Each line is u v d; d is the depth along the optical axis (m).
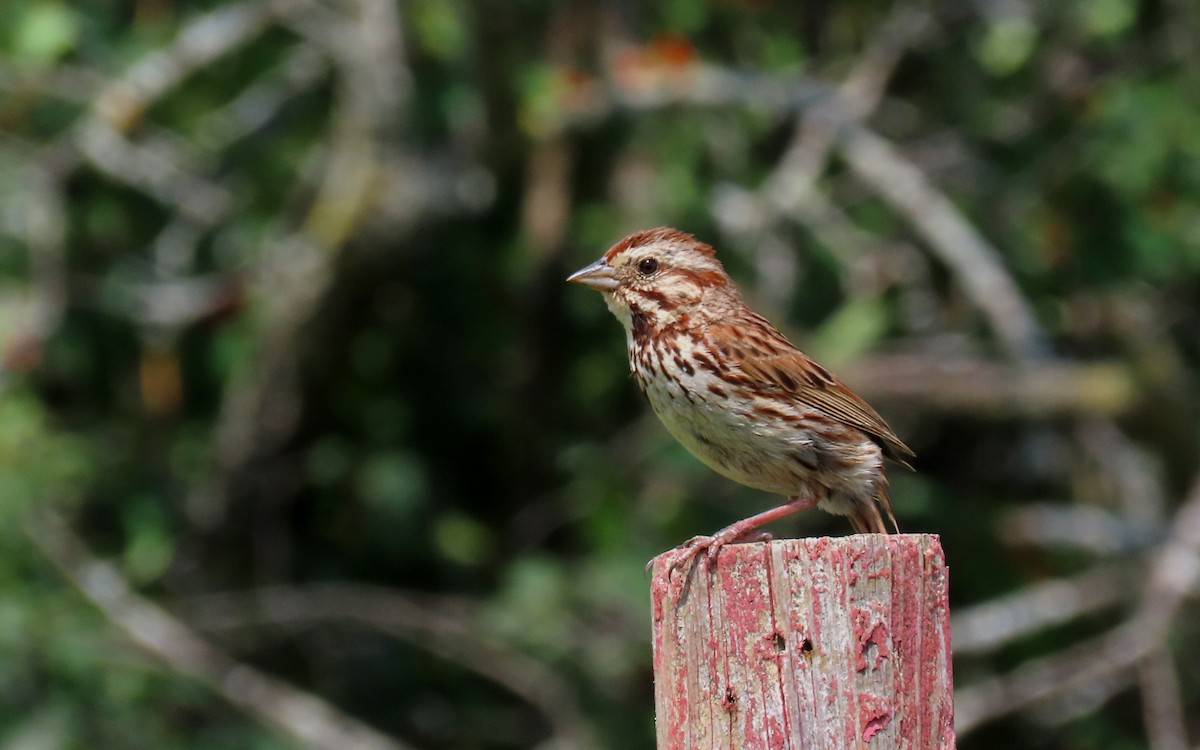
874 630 5.73
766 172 15.22
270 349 14.21
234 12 13.80
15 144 13.91
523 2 14.02
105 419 14.64
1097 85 14.54
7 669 12.29
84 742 12.35
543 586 13.56
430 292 15.27
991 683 12.97
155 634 12.73
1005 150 15.02
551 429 15.45
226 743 12.83
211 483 14.50
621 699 13.53
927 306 14.62
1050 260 14.75
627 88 13.88
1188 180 14.59
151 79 13.48
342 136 14.02
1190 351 15.70
